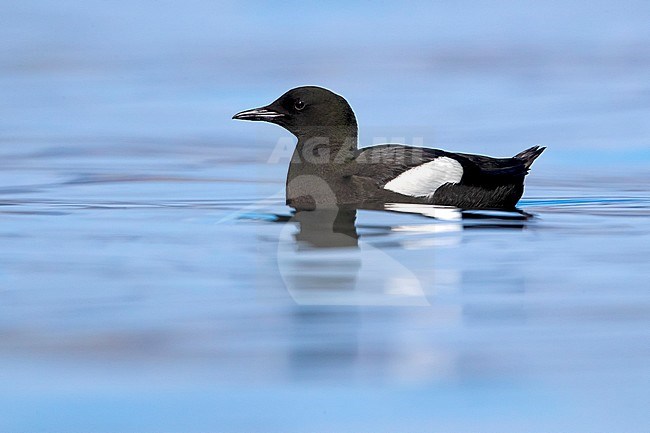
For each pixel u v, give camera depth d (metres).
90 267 10.43
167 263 10.58
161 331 8.63
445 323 8.90
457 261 10.76
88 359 8.12
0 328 8.67
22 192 14.70
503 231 12.14
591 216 13.17
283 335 8.53
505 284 9.92
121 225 12.39
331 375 7.93
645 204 14.14
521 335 8.62
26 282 9.93
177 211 13.30
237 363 8.08
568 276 10.19
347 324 8.81
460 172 13.89
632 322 8.90
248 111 14.55
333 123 14.27
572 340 8.55
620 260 10.80
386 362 8.14
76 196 14.41
